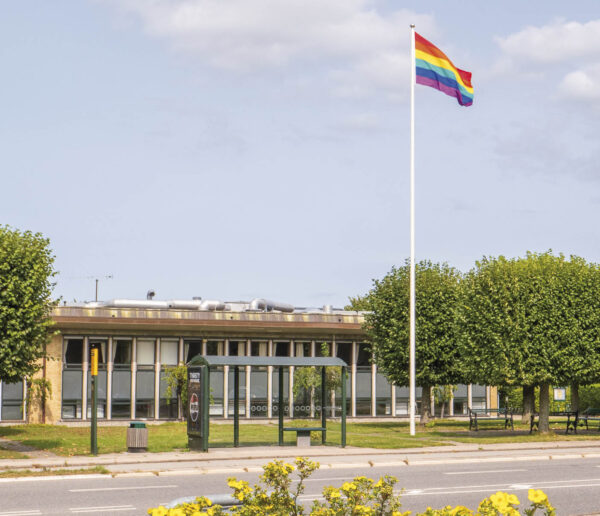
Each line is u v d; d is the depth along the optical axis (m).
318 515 7.70
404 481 20.36
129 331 45.22
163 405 45.56
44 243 28.48
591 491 18.52
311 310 55.69
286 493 7.82
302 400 48.53
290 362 28.44
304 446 29.33
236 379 29.67
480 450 28.75
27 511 15.64
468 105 35.88
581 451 28.59
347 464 24.22
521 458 26.62
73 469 22.25
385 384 50.19
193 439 27.67
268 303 52.53
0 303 26.72
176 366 46.09
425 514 7.32
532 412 43.53
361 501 8.03
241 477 21.19
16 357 26.73
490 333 34.00
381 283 43.31
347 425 44.50
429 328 41.16
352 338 49.84
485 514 7.04
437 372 41.50
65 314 43.69
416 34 35.34
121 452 26.88
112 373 44.69
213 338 47.09
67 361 43.91
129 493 18.05
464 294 37.38
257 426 42.88
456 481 20.38
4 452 26.28
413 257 35.12
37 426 41.50
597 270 34.75
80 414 43.91
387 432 37.66
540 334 33.53
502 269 34.75
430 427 42.06
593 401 52.56
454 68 35.53
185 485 19.47
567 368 33.53
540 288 33.78
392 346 41.75
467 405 51.53
